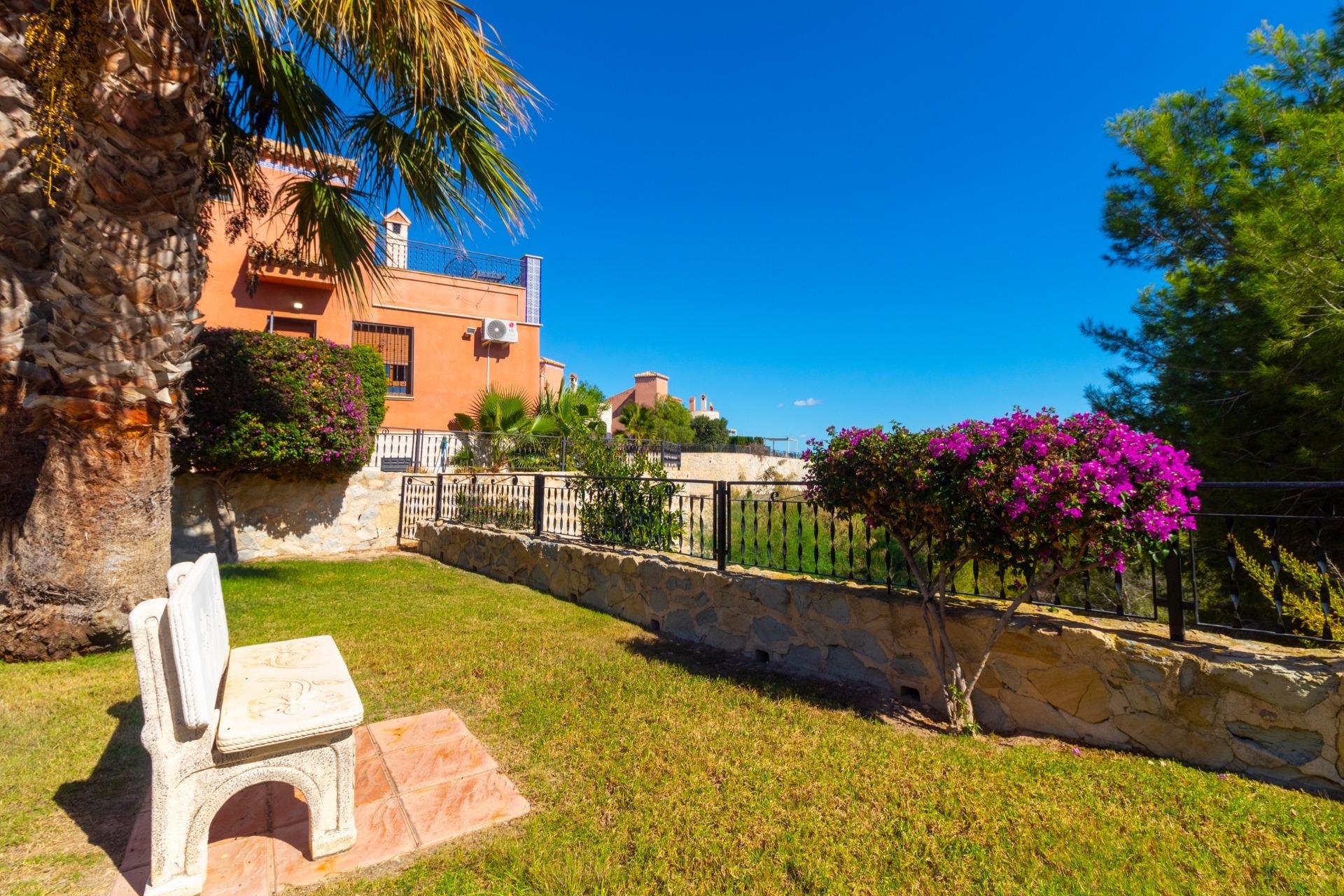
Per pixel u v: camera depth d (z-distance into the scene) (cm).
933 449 312
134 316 394
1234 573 306
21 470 412
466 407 1591
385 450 1232
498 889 204
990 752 304
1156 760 288
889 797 258
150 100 372
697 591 495
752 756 294
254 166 593
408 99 494
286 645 300
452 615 561
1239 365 628
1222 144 692
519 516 798
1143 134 713
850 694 381
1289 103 651
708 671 419
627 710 348
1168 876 209
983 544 307
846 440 364
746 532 562
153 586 430
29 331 407
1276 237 550
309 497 960
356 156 562
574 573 634
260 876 210
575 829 237
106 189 373
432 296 1562
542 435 1432
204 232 516
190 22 388
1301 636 288
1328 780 254
